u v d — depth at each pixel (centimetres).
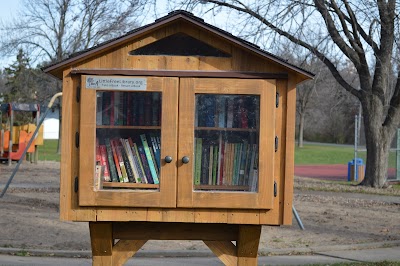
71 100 522
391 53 1983
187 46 526
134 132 526
